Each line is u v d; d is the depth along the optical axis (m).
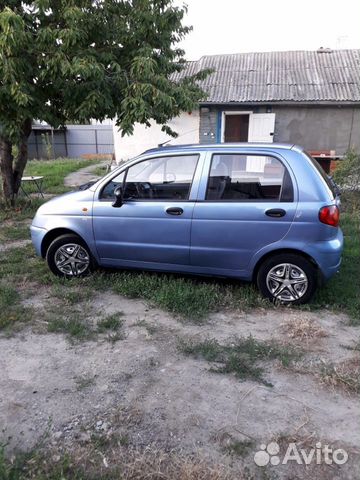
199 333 3.82
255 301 4.39
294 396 2.92
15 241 6.90
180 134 14.24
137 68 6.07
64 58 5.74
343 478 2.24
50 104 7.23
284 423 2.65
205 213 4.36
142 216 4.60
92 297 4.58
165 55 7.68
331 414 2.74
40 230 5.06
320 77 13.35
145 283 4.73
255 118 13.12
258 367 3.26
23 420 2.68
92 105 6.13
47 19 6.36
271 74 13.80
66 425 2.63
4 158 8.77
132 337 3.74
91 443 2.48
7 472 2.18
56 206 5.01
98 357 3.41
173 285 4.63
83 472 2.27
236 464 2.32
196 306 4.29
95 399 2.88
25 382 3.07
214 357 3.40
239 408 2.79
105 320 3.98
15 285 4.93
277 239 4.18
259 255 4.28
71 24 5.80
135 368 3.26
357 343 3.64
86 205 4.84
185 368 3.26
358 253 5.96
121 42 6.90
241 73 14.02
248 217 4.23
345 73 13.45
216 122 13.49
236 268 4.41
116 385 3.04
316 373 3.18
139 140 15.08
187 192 4.47
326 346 3.59
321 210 4.03
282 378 3.13
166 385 3.04
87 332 3.81
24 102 5.66
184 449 2.43
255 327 3.94
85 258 5.05
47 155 28.48
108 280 4.95
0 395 2.92
